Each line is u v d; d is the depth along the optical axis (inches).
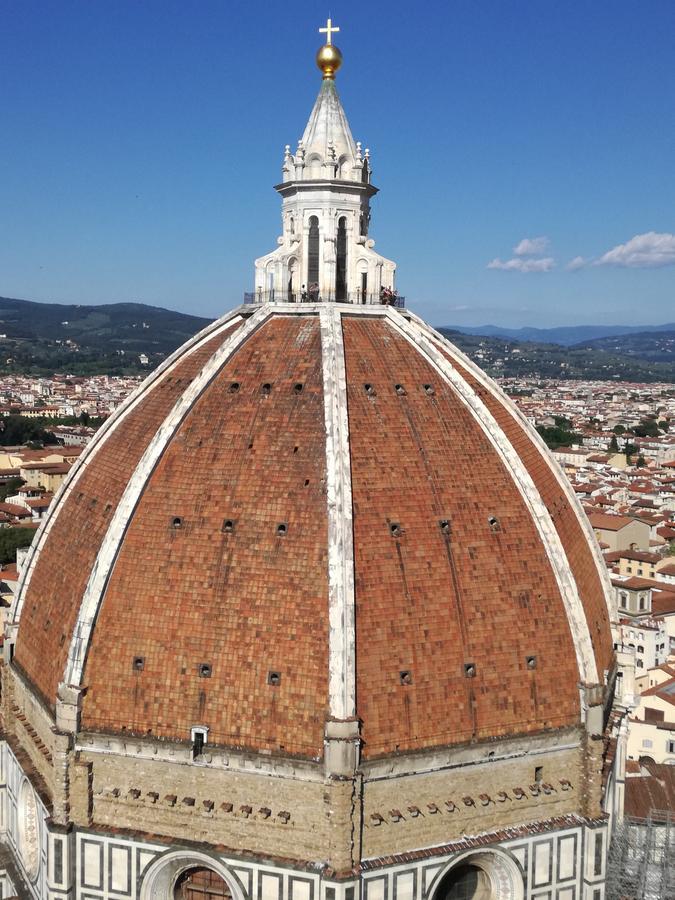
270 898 2834.6
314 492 2987.2
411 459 3149.6
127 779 2950.3
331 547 2876.5
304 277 3757.4
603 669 3390.7
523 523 3206.2
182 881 3046.3
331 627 2800.2
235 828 2866.6
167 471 3149.6
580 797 3125.0
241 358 3400.6
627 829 3752.5
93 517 3299.7
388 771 2844.5
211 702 2871.6
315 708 2797.7
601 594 3695.9
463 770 2950.3
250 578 2920.8
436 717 2906.0
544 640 3093.0
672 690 7377.0
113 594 3016.7
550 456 3750.0
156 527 3058.6
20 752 3380.9
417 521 3051.2
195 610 2933.1
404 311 3828.7
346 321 3523.6
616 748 3570.4
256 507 3006.9
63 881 2982.3
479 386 3681.1
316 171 3727.9
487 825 3002.0
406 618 2920.8
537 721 3043.8
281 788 2817.4
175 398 3403.1
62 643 3164.4
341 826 2753.4
